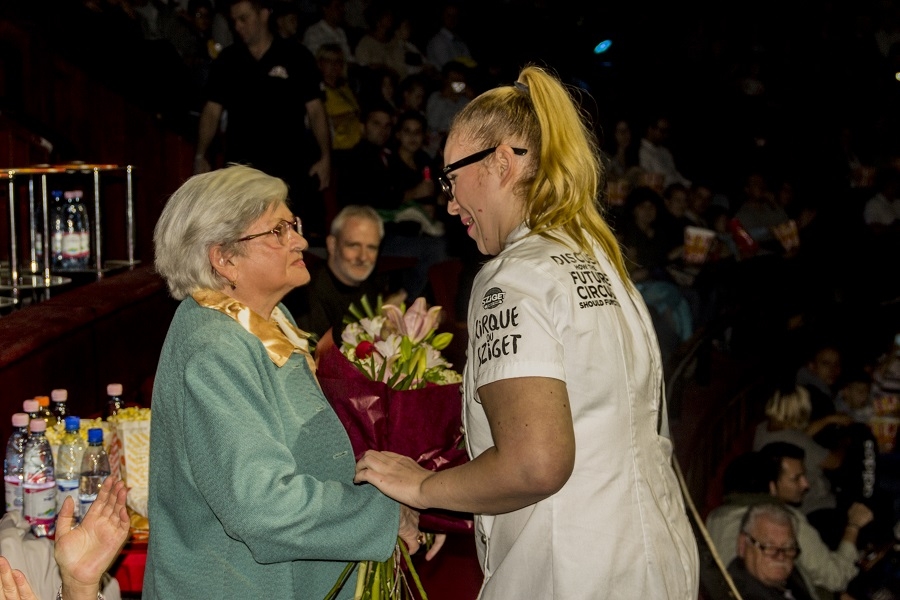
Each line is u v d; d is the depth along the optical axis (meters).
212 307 1.62
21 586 1.57
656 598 1.44
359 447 1.84
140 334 3.25
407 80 6.54
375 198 5.78
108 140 5.00
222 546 1.58
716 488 4.80
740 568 4.09
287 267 1.67
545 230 1.50
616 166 6.58
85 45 5.35
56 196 3.54
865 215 7.43
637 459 1.48
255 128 4.91
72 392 2.67
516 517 1.47
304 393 1.70
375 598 1.76
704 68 7.57
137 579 2.24
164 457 1.63
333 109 6.00
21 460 2.18
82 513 2.19
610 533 1.42
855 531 4.62
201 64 5.79
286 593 1.61
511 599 1.45
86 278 3.34
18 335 2.35
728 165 7.14
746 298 5.53
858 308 5.41
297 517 1.51
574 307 1.42
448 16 7.20
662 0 7.59
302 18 6.55
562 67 7.27
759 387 5.01
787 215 6.93
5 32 4.54
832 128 7.71
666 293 5.45
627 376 1.47
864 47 8.22
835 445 4.84
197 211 1.61
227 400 1.52
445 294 4.70
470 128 1.55
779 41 8.05
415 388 1.95
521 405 1.35
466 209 1.59
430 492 1.50
